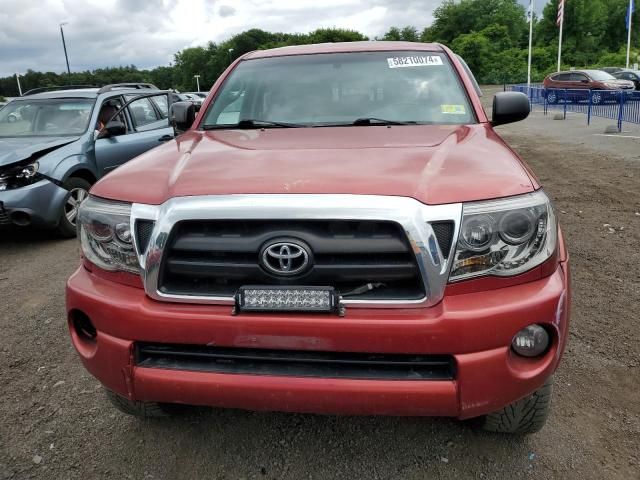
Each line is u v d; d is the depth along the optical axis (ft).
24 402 9.46
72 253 18.39
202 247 6.31
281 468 7.74
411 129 9.35
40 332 12.19
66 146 20.24
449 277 6.10
